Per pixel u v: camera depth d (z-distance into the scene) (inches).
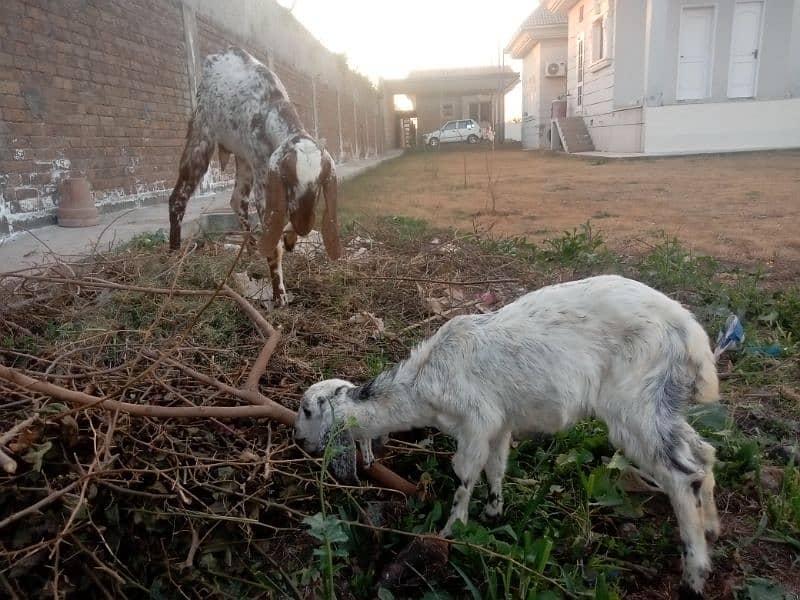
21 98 265.1
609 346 92.7
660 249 230.8
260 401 110.0
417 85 1596.9
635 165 586.6
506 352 95.4
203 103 200.1
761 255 249.0
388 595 88.7
